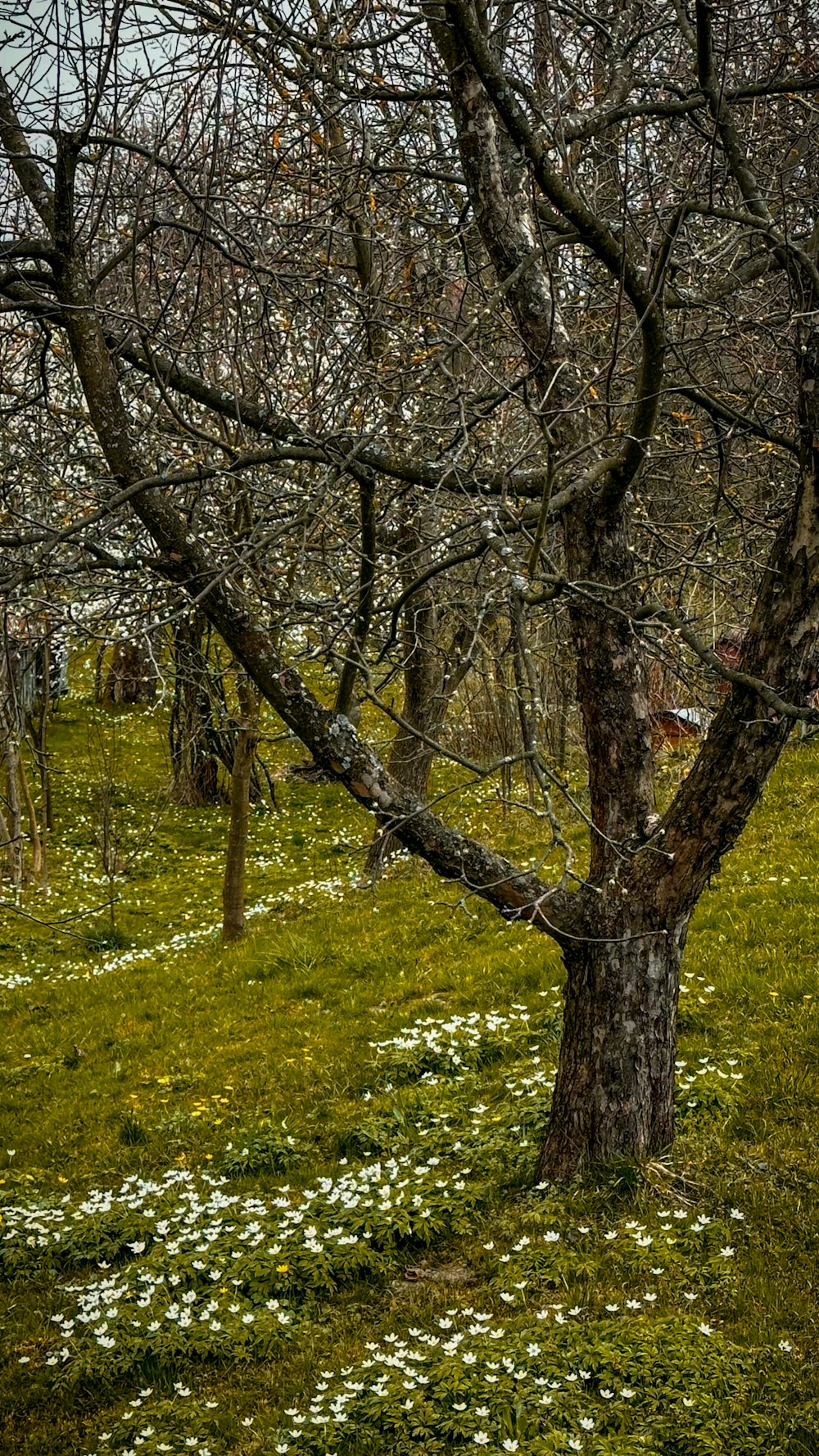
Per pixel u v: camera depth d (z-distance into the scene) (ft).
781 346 20.72
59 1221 26.63
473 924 42.52
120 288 24.53
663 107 18.89
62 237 18.42
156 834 79.92
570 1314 19.26
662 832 21.80
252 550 18.03
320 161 23.29
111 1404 20.07
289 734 20.12
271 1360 20.40
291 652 30.73
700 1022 29.19
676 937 22.59
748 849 41.68
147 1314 21.86
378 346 26.11
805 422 18.08
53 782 91.30
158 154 18.45
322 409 22.53
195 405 27.55
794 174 24.06
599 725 22.56
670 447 24.81
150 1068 36.99
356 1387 18.35
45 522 22.40
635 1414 16.58
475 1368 18.12
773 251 17.84
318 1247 22.90
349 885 56.70
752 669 19.77
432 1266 22.44
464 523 20.10
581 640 22.43
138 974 48.60
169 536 18.81
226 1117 31.71
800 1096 24.79
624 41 21.84
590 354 22.43
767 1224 20.85
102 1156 30.78
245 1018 40.01
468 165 20.83
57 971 53.42
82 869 73.46
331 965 43.06
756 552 26.00
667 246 16.76
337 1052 34.65
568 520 21.89
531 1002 34.47
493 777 66.13
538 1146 25.32
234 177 22.43
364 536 21.04
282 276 19.92
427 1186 24.82
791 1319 18.37
